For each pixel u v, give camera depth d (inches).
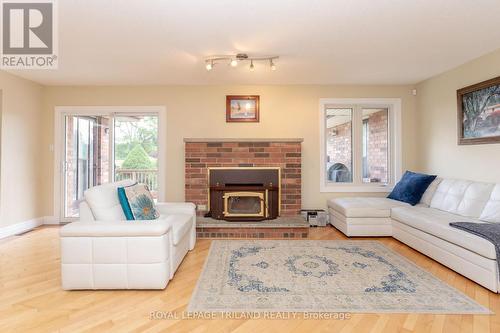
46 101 182.4
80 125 189.6
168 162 183.6
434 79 167.8
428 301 82.9
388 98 186.4
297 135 184.9
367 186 188.4
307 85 184.5
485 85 130.3
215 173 171.6
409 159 187.3
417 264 112.5
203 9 91.7
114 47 122.0
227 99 183.5
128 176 189.0
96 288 89.4
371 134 192.2
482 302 82.6
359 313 76.8
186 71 155.8
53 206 182.2
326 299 83.9
